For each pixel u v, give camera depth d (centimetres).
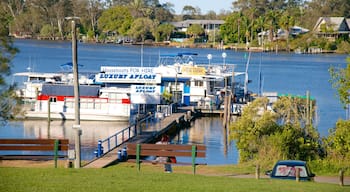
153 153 3566
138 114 8406
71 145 6334
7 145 3697
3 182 2641
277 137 4481
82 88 8538
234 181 2958
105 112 8381
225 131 8100
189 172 3850
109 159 4625
